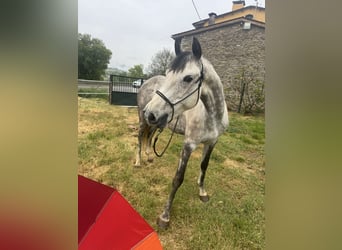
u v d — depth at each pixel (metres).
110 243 1.15
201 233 1.42
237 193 1.42
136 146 1.48
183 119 1.45
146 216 1.45
